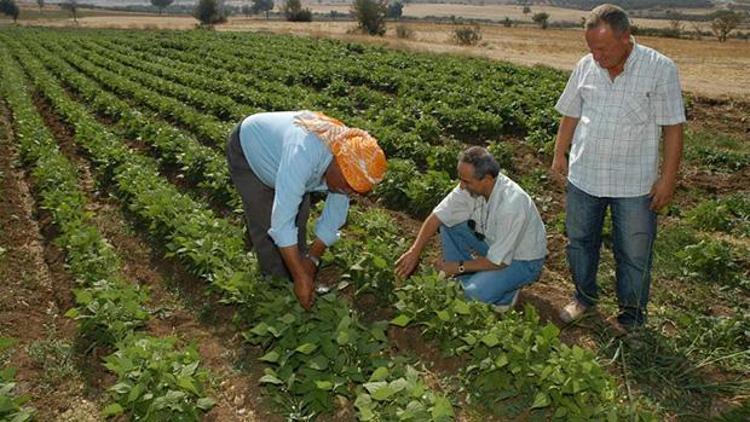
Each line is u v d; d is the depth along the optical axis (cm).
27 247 838
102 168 1054
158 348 506
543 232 598
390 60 2572
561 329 607
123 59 2955
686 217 892
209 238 686
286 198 471
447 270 608
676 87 509
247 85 2070
